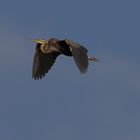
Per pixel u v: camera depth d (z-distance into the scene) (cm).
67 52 3231
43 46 3259
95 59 3128
